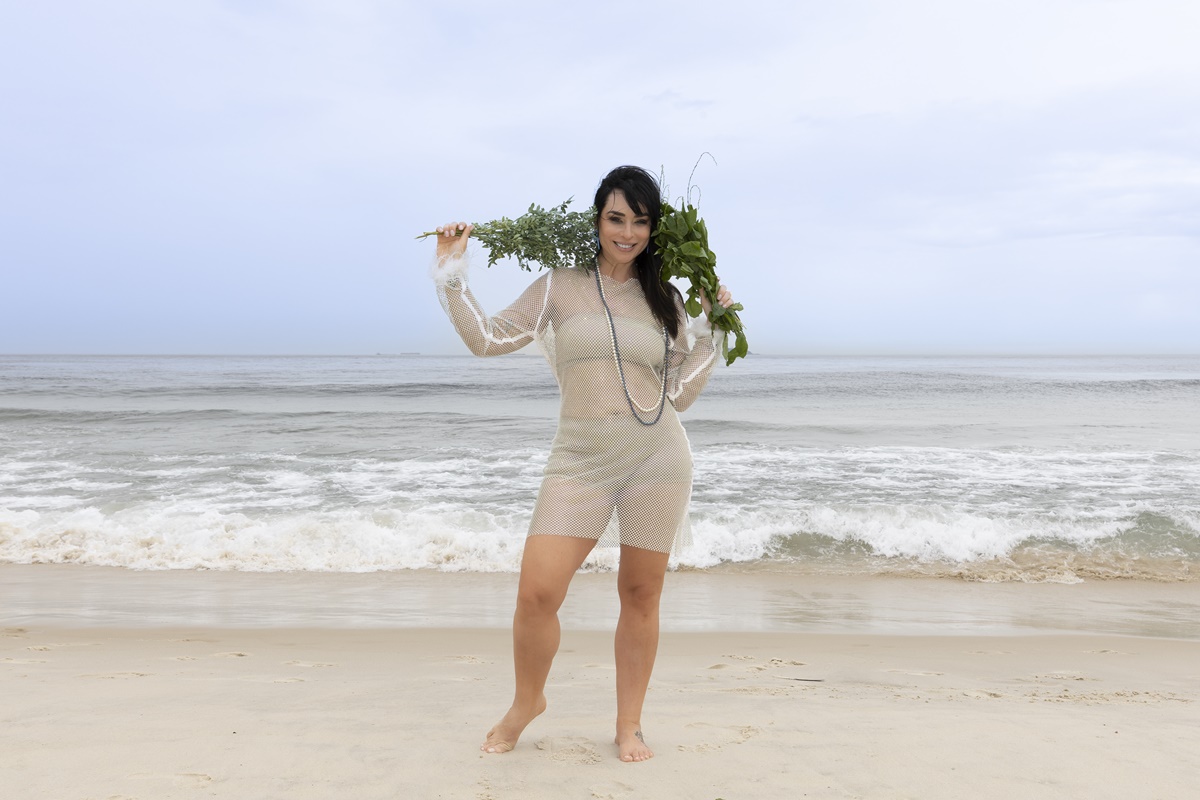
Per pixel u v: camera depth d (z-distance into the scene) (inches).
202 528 371.2
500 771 98.7
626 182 102.9
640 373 104.0
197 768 98.0
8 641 217.8
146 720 122.1
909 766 103.0
